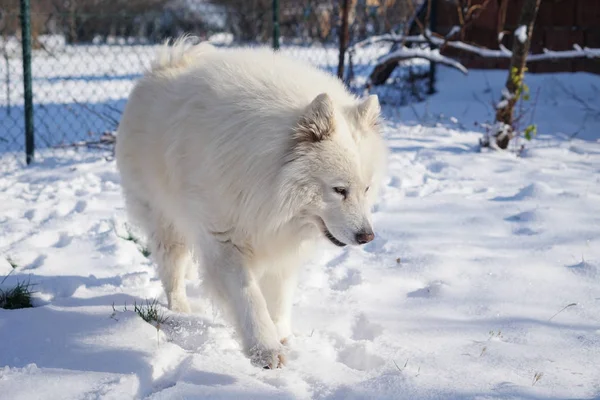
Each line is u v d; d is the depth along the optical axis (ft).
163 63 12.76
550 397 8.91
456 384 9.32
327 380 9.59
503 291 13.23
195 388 9.09
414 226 17.61
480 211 18.69
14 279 13.71
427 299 12.93
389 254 15.67
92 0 48.47
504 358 10.30
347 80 33.65
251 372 9.96
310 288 13.75
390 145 26.63
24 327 11.25
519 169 23.06
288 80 10.89
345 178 10.26
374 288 13.64
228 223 10.62
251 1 45.70
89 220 17.88
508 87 25.21
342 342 11.32
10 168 24.20
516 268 14.42
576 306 12.41
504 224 17.49
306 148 10.16
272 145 10.12
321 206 10.43
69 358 10.14
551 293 13.07
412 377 9.47
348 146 10.31
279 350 9.80
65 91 38.45
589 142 27.04
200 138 10.73
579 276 13.89
